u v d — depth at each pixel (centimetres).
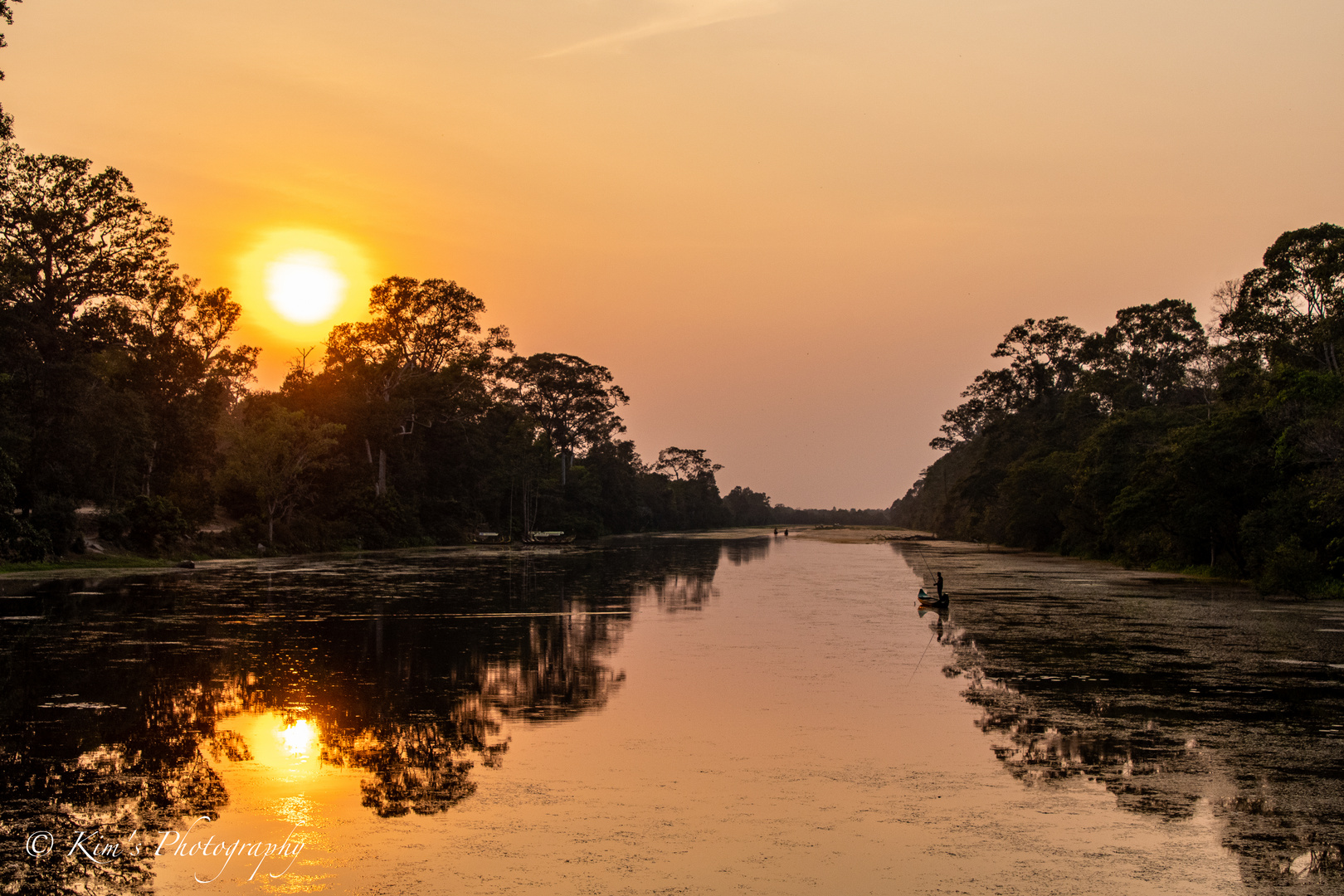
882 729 1562
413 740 1493
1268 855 996
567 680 2027
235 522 7556
